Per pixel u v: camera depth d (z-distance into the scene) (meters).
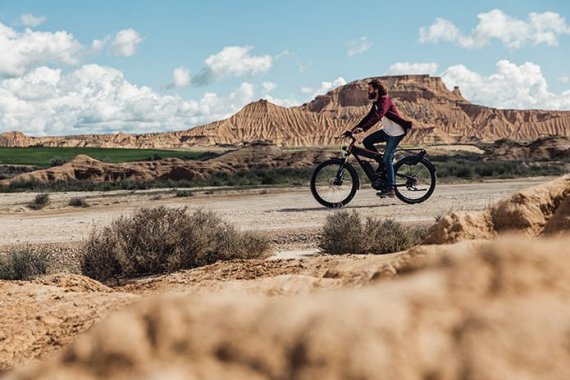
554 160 78.25
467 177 44.19
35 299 5.43
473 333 1.05
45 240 17.22
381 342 1.05
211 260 12.54
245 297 1.30
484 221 3.97
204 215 13.34
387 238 12.80
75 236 17.80
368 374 1.01
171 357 1.17
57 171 59.06
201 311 1.24
